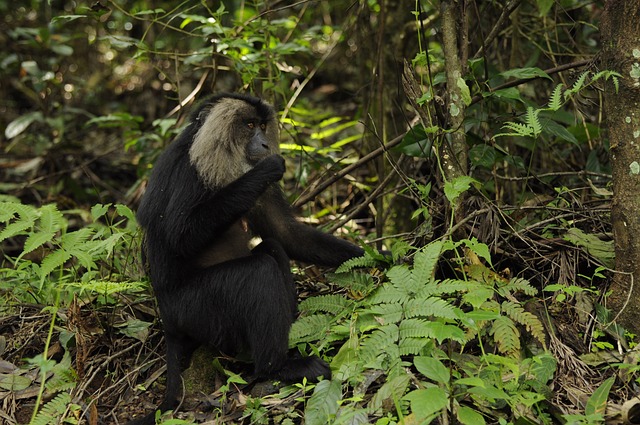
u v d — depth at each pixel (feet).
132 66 50.26
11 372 22.81
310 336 21.93
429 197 25.82
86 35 44.37
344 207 36.45
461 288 19.12
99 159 46.29
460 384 17.81
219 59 39.58
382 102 30.37
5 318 25.34
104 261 27.12
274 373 21.49
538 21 33.94
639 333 21.01
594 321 21.74
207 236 22.58
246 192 22.45
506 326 19.88
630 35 20.36
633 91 20.45
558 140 31.01
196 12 47.98
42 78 44.47
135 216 26.08
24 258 32.17
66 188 43.39
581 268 23.77
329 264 25.88
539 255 23.76
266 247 23.84
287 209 26.23
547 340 21.06
